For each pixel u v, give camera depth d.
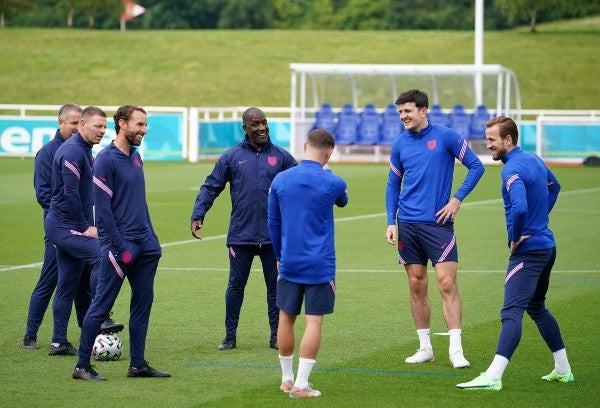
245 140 13.36
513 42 90.62
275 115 70.88
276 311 13.08
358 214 27.91
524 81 77.50
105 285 11.27
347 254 21.06
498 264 19.80
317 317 10.71
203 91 75.69
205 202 13.38
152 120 45.16
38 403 10.38
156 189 33.62
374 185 35.75
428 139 12.19
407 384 11.17
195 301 16.08
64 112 13.24
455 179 37.22
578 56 84.12
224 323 14.54
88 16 113.94
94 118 12.68
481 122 45.97
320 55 86.44
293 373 11.57
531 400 10.52
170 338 13.59
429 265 20.23
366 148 47.06
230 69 81.44
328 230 10.81
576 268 19.34
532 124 45.19
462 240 23.05
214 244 22.23
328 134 10.91
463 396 10.66
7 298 16.22
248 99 74.31
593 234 23.98
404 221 12.23
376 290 17.11
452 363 11.98
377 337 13.63
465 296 16.61
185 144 45.16
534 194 10.98
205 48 88.56
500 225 25.62
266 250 13.13
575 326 14.22
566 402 10.45
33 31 96.38
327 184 10.74
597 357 12.43
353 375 11.58
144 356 12.30
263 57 85.50
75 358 12.44
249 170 13.16
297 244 10.70
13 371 11.76
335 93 50.59
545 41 90.62
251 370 11.87
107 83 76.94
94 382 11.24
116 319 14.74
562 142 44.69
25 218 26.31
